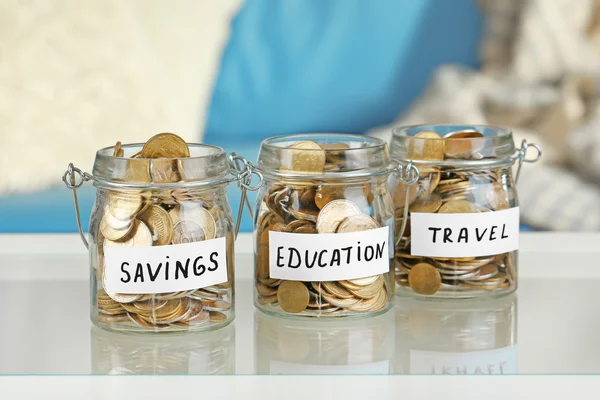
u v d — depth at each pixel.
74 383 0.58
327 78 3.49
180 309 0.65
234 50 3.40
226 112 3.43
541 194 2.49
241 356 0.61
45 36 2.69
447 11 3.46
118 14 2.81
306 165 0.66
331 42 3.48
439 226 0.74
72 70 2.72
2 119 2.60
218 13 3.09
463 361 0.61
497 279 0.76
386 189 0.71
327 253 0.67
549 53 3.06
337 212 0.67
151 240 0.64
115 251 0.64
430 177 0.74
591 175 2.66
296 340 0.65
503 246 0.75
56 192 2.52
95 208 0.67
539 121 2.98
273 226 0.68
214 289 0.66
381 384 0.58
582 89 2.98
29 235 1.06
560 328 0.68
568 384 0.58
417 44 3.49
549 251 0.95
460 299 0.76
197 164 0.63
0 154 2.56
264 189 0.71
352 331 0.68
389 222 0.70
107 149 0.68
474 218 0.73
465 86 3.19
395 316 0.72
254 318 0.71
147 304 0.64
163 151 0.67
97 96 2.74
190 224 0.64
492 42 3.31
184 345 0.64
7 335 0.66
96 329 0.68
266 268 0.70
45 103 2.66
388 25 3.48
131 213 0.64
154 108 2.85
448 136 0.81
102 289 0.66
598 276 0.85
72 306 0.75
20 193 2.51
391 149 0.79
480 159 0.74
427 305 0.75
